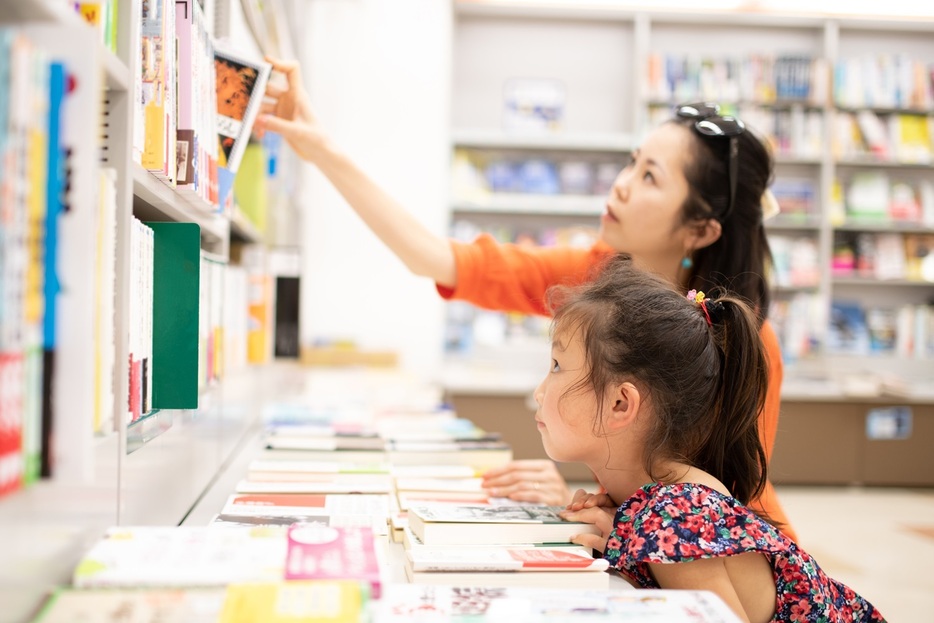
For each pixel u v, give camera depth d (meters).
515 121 5.26
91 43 0.65
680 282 1.63
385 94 5.03
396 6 5.04
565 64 5.32
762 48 5.31
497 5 5.10
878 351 5.20
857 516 4.05
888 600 2.77
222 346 1.64
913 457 4.72
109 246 0.80
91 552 0.76
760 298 1.55
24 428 0.62
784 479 4.71
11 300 0.58
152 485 1.07
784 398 4.66
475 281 1.76
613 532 1.00
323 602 0.64
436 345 5.06
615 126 5.32
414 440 1.77
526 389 4.51
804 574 1.00
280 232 3.52
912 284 5.31
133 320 0.96
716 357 1.13
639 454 1.09
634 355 1.07
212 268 1.51
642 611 0.73
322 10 5.01
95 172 0.66
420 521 1.04
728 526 0.97
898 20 5.09
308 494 1.25
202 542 0.81
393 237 1.70
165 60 1.00
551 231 5.14
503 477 1.35
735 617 0.72
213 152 1.28
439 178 5.04
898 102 5.09
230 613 0.62
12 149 0.57
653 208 1.54
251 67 1.39
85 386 0.66
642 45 5.08
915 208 5.11
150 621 0.62
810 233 5.23
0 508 0.59
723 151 1.52
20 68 0.58
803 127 5.08
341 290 5.02
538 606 0.74
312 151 1.64
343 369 4.29
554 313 1.18
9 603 0.61
